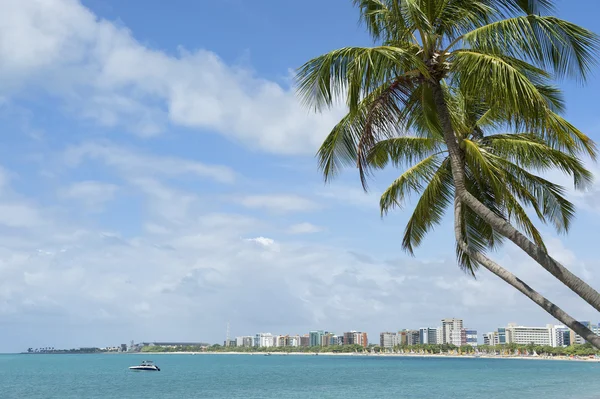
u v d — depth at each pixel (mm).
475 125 17000
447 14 13938
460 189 13844
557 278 12555
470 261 18359
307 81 13078
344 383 79750
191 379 97375
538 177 15992
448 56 13672
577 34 11844
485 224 17953
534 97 11773
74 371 140625
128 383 86562
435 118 14859
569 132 12750
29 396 62031
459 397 52906
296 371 133500
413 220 18281
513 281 13969
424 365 186750
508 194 14516
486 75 12281
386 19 13992
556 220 16531
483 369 141500
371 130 14117
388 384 76188
